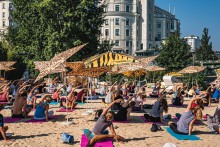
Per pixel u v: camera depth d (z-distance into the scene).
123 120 14.23
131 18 96.56
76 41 40.28
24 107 14.98
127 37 95.81
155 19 110.88
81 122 14.13
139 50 98.00
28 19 48.56
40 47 46.41
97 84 39.47
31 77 48.88
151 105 19.06
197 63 55.28
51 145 10.03
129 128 12.74
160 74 46.81
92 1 42.41
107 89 29.73
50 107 19.23
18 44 49.75
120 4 94.81
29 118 15.01
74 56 41.16
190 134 11.46
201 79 36.28
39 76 13.73
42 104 14.42
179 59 46.41
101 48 46.75
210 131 12.22
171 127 11.80
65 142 10.29
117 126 13.10
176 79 39.38
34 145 10.02
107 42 48.03
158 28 111.56
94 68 16.78
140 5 100.50
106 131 10.20
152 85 41.88
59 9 42.03
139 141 10.53
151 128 12.12
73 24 40.91
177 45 46.59
